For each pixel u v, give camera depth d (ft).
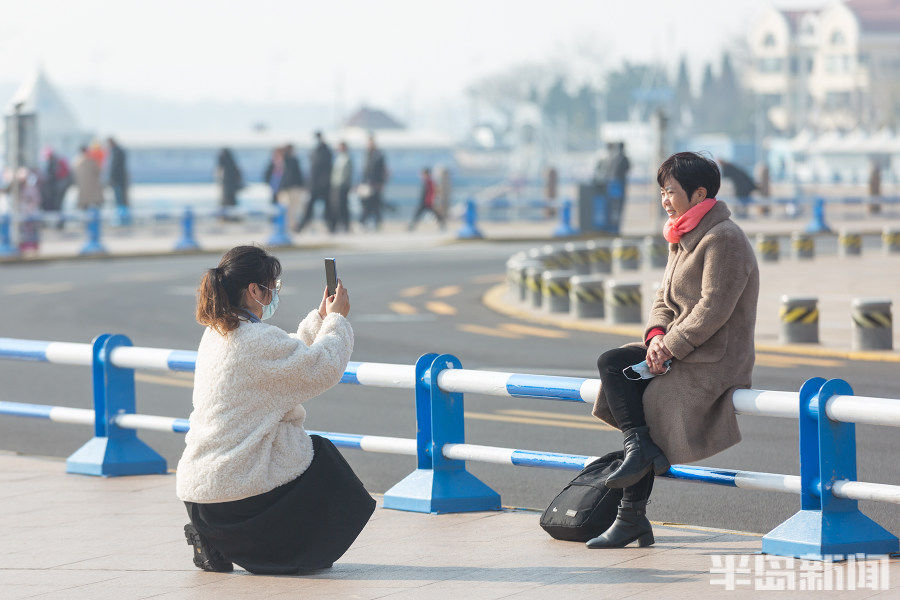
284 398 55.06
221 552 56.65
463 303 199.82
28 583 56.95
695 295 55.83
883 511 73.92
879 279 222.28
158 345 153.48
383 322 174.50
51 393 125.80
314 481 55.83
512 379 66.13
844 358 135.13
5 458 91.35
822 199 353.72
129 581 56.95
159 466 84.53
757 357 135.54
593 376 123.34
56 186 364.79
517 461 67.05
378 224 363.76
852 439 57.77
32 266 278.05
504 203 353.10
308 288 221.25
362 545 63.16
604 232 339.36
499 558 59.77
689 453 55.93
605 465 63.21
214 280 54.65
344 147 347.77
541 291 191.62
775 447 92.63
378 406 113.91
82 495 77.05
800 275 232.73
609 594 52.75
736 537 63.82
